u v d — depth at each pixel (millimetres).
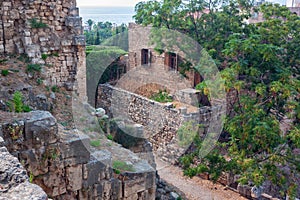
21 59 9312
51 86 9195
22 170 3465
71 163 6531
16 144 6008
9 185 3236
